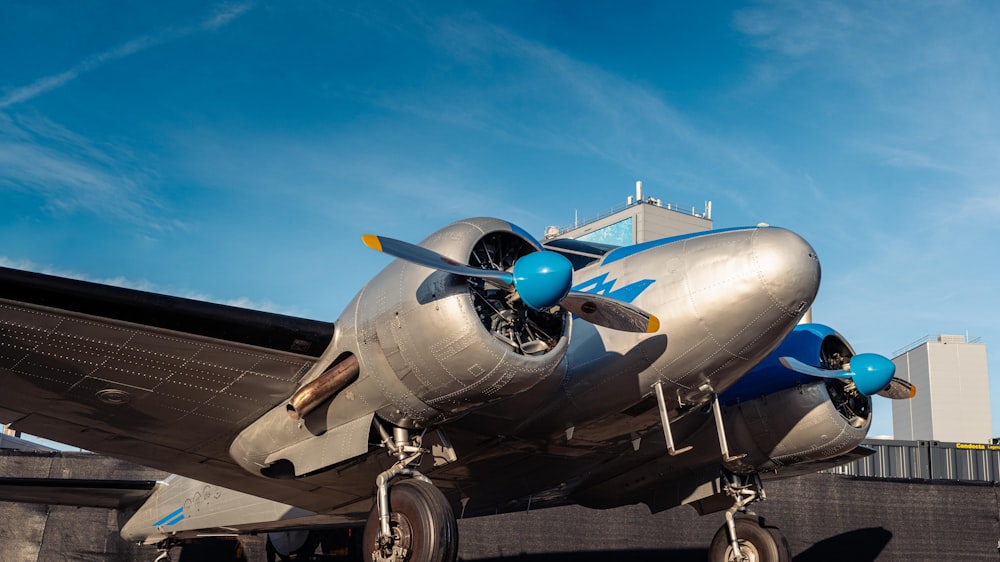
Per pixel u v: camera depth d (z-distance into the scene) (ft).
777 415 24.67
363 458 20.56
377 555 18.47
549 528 39.42
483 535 39.55
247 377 19.52
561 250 23.97
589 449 23.15
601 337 20.90
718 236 20.59
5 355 18.52
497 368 17.25
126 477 41.96
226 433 21.63
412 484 18.67
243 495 31.30
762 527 25.55
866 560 38.99
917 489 40.22
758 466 25.48
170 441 22.21
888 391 26.23
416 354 17.61
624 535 39.34
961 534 39.65
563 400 21.06
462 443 21.89
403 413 18.63
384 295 18.24
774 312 19.65
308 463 19.86
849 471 44.62
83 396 20.11
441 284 17.44
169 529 34.19
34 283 16.56
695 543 39.19
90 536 39.55
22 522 39.58
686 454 25.70
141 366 19.06
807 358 24.66
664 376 20.48
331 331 18.81
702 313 19.90
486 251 18.28
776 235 19.88
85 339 18.16
